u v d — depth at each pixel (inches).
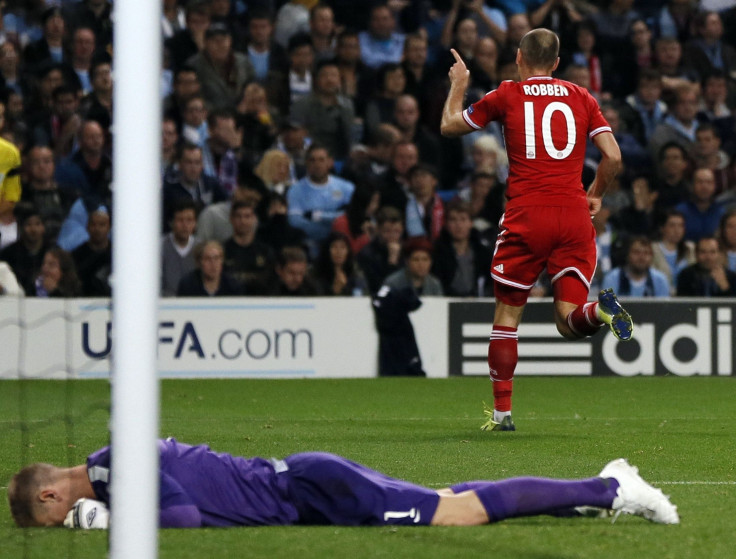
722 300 1509.6
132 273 342.0
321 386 1371.8
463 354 1498.5
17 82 1696.6
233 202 1551.4
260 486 485.7
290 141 1690.5
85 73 1764.3
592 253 844.0
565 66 1879.9
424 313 1497.3
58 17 1748.3
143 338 340.5
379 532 468.8
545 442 835.4
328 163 1647.4
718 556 429.7
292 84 1793.8
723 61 1975.9
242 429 940.0
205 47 1737.2
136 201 344.2
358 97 1802.4
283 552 433.1
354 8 1926.7
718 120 1854.1
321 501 481.7
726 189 1756.9
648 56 1913.1
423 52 1798.7
